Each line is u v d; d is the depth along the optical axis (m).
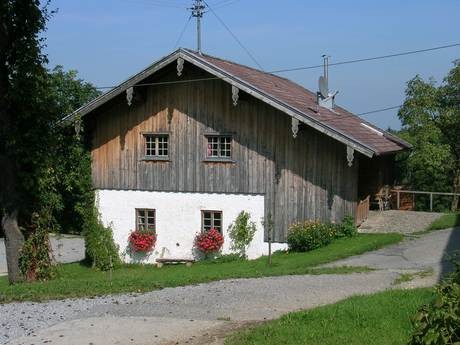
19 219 17.66
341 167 20.31
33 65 17.03
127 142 23.20
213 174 22.02
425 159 33.41
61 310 11.46
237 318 10.39
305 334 8.45
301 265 16.72
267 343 8.21
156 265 22.62
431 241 19.22
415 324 6.39
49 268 18.03
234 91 20.25
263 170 21.31
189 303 11.71
